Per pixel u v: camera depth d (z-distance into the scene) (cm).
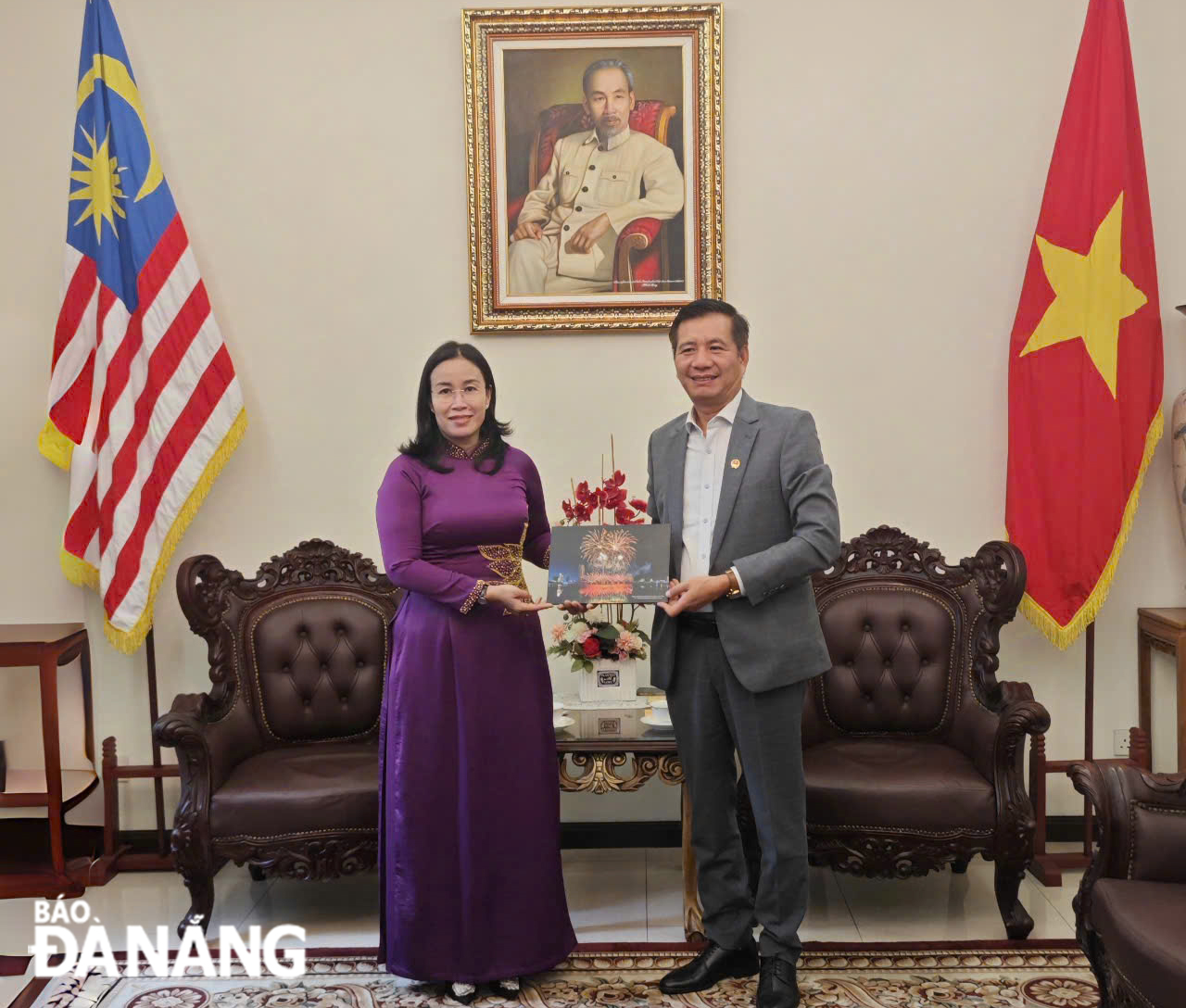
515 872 275
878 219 372
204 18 370
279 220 375
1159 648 361
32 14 370
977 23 368
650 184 371
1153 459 370
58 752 348
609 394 378
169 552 362
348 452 379
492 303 373
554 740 286
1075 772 240
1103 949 223
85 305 361
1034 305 356
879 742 340
